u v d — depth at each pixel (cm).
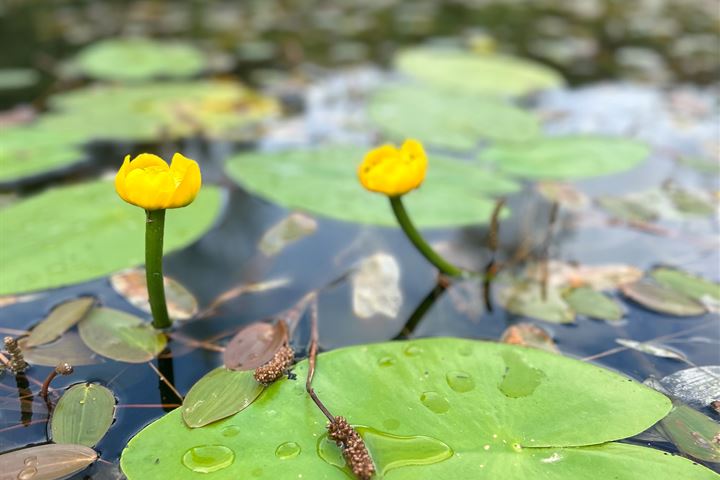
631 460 54
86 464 54
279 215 79
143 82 131
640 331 65
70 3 196
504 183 82
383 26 185
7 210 74
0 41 156
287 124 110
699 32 181
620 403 57
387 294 69
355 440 53
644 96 128
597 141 95
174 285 68
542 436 55
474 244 76
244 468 53
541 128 106
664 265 72
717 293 68
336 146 93
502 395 57
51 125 101
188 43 161
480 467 53
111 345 62
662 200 82
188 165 57
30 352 62
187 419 56
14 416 57
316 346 62
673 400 59
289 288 69
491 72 137
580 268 72
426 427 55
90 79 131
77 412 57
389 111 110
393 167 64
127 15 189
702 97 128
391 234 77
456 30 183
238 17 190
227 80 134
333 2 213
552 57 157
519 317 67
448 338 61
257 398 57
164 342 63
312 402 57
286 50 156
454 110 111
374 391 57
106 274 67
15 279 66
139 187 57
